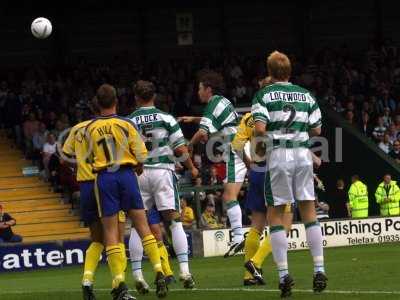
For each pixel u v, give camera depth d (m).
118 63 55.59
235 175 25.97
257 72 56.09
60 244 36.59
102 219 18.64
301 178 18.38
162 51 59.47
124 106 50.78
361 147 48.97
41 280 29.48
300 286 20.81
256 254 21.12
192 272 27.75
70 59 57.66
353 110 53.69
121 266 18.33
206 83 24.67
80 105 48.75
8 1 55.91
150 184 21.55
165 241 34.38
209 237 37.94
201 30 60.38
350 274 23.41
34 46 56.81
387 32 63.69
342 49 60.16
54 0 56.62
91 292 19.19
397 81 58.00
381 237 40.22
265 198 18.44
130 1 58.16
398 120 52.84
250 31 61.31
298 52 62.16
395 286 20.17
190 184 43.00
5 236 39.66
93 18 58.00
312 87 55.19
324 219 39.34
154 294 20.42
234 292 19.48
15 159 48.34
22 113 49.34
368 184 49.00
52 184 46.50
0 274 35.12
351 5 63.16
